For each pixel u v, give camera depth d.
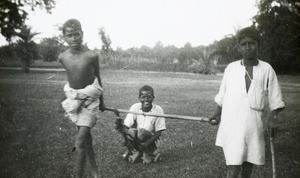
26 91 11.80
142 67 30.05
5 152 4.95
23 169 4.29
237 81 3.54
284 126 6.72
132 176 4.14
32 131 6.18
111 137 5.98
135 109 5.14
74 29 3.90
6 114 7.52
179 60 30.75
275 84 3.51
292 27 18.27
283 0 15.03
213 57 26.80
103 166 4.52
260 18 17.91
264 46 19.86
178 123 7.13
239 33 3.60
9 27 19.14
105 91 12.67
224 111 3.57
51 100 9.90
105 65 30.08
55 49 26.50
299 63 20.23
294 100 10.03
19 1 18.59
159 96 11.49
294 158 4.85
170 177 4.10
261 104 3.49
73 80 3.94
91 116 3.93
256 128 3.46
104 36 29.14
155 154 4.86
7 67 22.72
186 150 5.29
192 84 16.55
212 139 5.93
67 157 4.81
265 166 4.50
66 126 6.62
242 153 3.43
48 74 20.02
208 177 4.11
